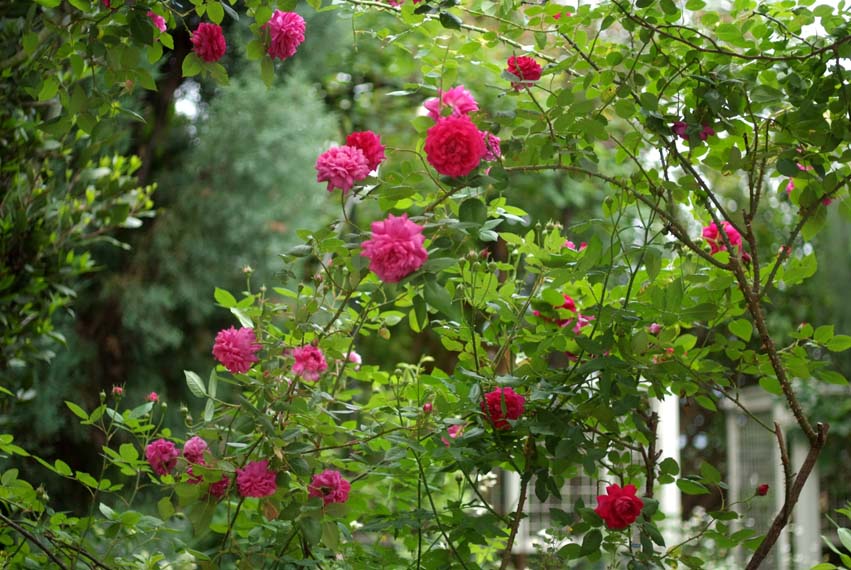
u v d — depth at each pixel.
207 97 6.30
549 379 2.05
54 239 3.52
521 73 2.05
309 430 2.03
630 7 1.97
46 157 3.52
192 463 1.93
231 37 5.95
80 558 2.12
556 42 2.10
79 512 5.34
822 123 1.99
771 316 8.13
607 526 1.90
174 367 5.77
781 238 7.09
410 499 2.45
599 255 1.90
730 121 2.09
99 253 5.64
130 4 1.94
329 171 1.85
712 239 2.24
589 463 1.95
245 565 2.00
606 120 1.98
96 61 2.20
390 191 1.91
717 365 2.13
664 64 2.04
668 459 2.13
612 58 2.01
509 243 2.28
